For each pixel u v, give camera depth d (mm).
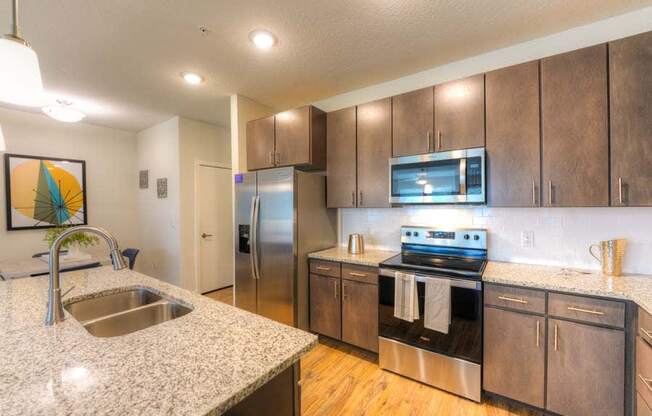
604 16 1860
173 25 1897
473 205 2283
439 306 1939
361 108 2631
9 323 1133
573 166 1750
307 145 2729
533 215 2158
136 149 4605
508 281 1746
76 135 4023
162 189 4148
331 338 2645
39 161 3695
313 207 2793
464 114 2104
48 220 3762
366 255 2602
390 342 2182
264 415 881
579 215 2008
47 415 643
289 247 2586
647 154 1561
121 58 2312
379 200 2518
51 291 1136
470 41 2121
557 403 1626
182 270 3906
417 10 1771
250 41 2096
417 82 2623
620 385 1467
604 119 1666
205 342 974
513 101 1933
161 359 870
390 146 2451
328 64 2443
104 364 843
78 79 2682
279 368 854
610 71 1649
